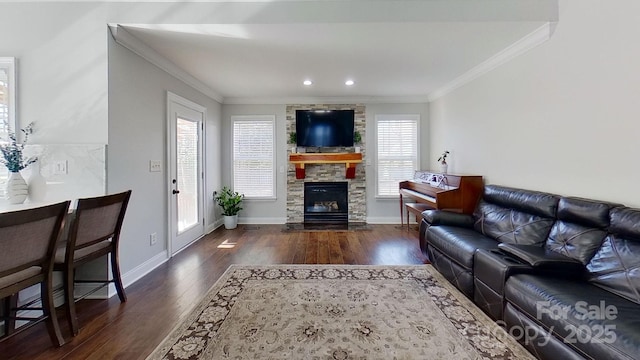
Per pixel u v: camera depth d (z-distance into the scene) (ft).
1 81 8.33
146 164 10.21
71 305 6.44
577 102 7.82
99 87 8.32
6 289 5.20
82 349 5.99
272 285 9.00
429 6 8.54
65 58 8.33
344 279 9.46
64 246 7.27
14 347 6.05
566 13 8.09
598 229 6.50
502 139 11.02
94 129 8.32
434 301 7.94
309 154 17.29
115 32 8.48
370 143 18.08
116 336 6.42
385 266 10.63
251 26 8.67
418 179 16.71
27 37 8.34
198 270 10.37
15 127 8.28
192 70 12.46
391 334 6.42
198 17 8.54
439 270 9.80
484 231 9.81
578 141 7.82
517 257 6.70
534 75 9.34
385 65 12.03
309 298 8.13
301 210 18.19
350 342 6.14
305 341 6.17
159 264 10.93
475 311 7.38
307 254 12.15
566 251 6.83
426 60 11.51
